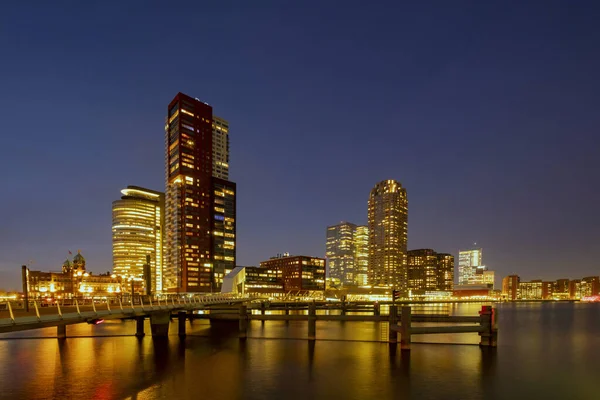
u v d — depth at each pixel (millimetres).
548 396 37250
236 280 158125
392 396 36625
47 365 48250
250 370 46031
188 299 83688
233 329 89500
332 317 67688
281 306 170750
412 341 68688
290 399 35406
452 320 62625
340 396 36438
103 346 62531
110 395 36156
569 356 57031
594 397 37062
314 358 53062
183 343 66125
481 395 37344
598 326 107938
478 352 58125
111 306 54719
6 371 45094
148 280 98438
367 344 64812
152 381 41031
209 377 42750
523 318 146625
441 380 42156
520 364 50312
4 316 35469
